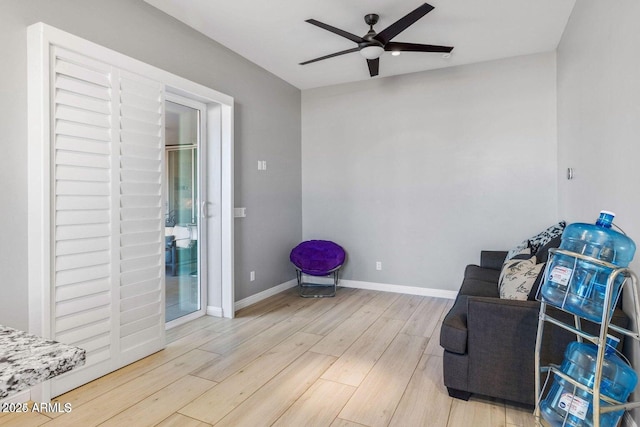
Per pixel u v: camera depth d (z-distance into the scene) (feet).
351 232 15.99
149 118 8.87
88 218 7.50
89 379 7.55
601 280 4.66
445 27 10.71
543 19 10.23
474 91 13.64
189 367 8.32
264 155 14.33
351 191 15.96
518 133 13.01
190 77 10.70
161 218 9.23
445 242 14.26
